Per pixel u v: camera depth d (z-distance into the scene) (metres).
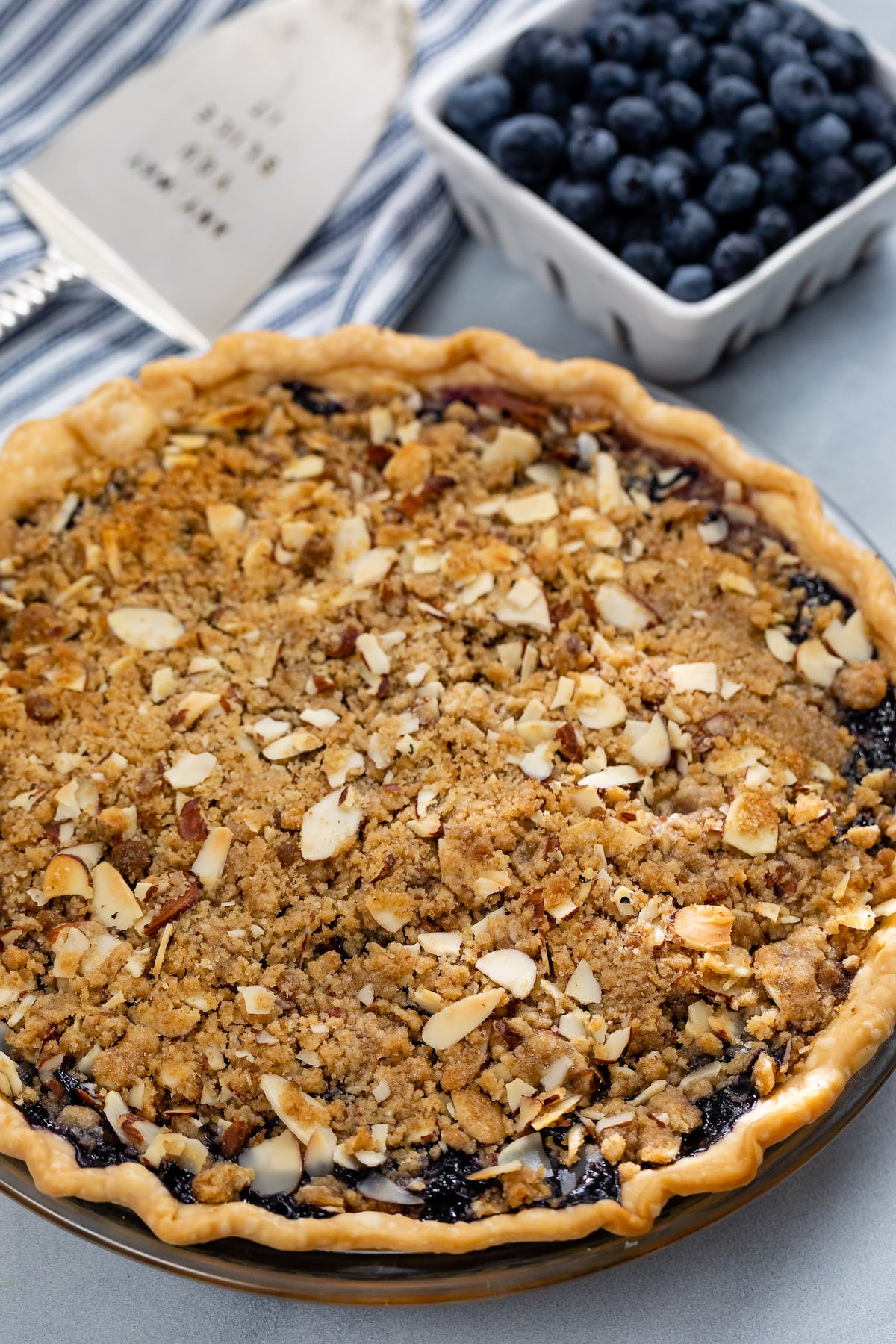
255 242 0.92
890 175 0.87
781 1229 0.79
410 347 0.85
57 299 0.92
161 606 0.82
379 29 0.93
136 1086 0.76
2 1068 0.76
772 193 0.87
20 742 0.80
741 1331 0.78
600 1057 0.76
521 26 0.90
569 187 0.88
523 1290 0.75
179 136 0.92
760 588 0.82
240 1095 0.76
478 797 0.79
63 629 0.82
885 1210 0.79
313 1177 0.75
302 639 0.81
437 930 0.78
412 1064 0.76
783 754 0.79
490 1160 0.75
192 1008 0.77
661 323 0.87
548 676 0.81
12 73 0.95
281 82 0.93
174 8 0.95
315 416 0.85
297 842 0.79
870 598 0.81
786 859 0.78
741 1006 0.77
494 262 0.94
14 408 0.90
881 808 0.79
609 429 0.84
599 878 0.78
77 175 0.92
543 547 0.82
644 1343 0.78
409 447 0.84
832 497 0.89
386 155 0.94
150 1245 0.75
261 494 0.84
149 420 0.85
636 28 0.88
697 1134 0.76
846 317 0.92
